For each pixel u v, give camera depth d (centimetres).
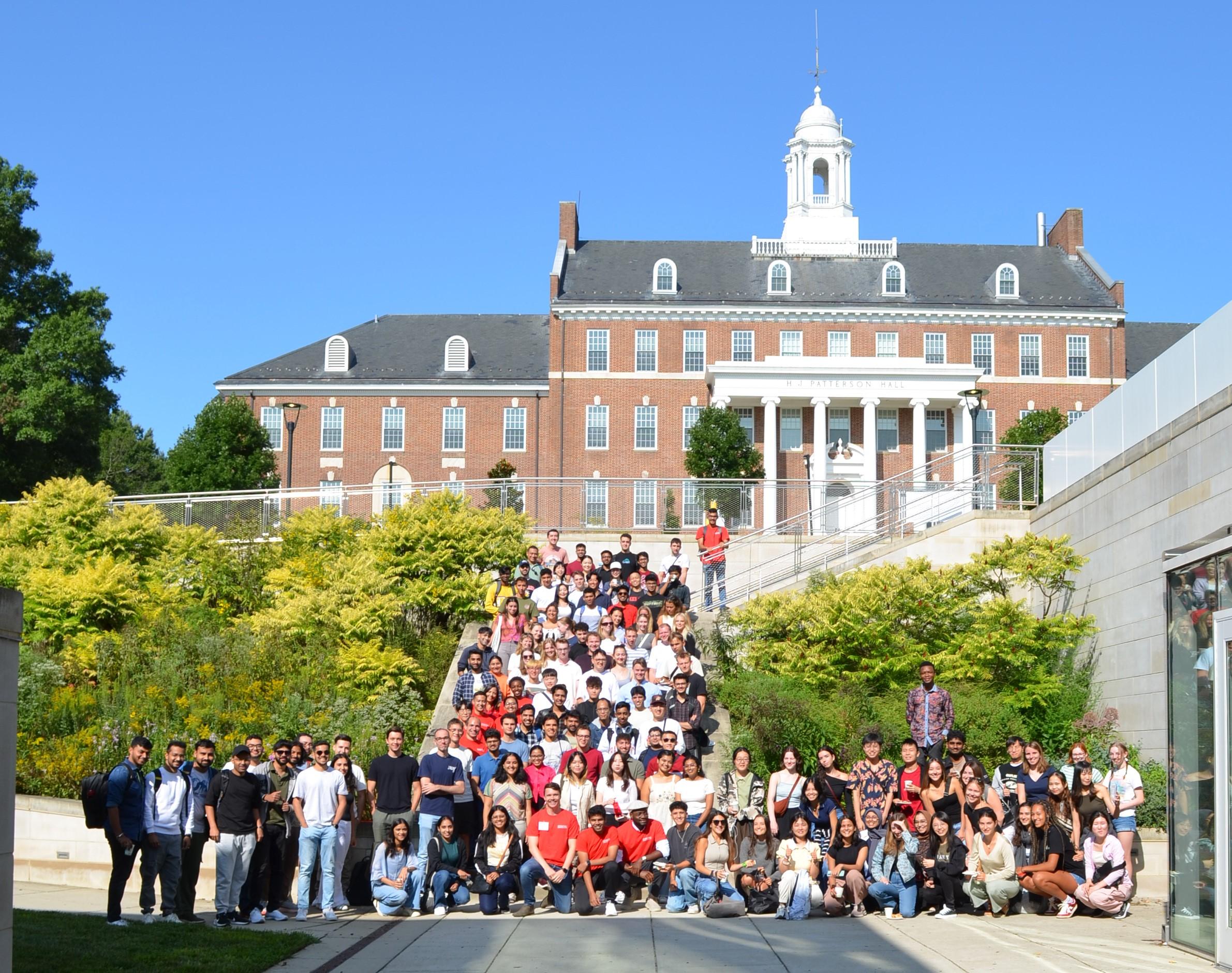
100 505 3219
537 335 7100
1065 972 1211
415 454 6594
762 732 2256
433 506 3152
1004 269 6719
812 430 6275
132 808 1480
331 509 3275
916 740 2059
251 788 1548
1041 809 1634
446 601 2959
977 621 2619
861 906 1612
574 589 2638
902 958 1291
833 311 6544
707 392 6512
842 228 7369
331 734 2286
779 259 6950
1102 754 2295
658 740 1809
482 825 1750
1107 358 6581
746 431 6194
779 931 1481
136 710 2327
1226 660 1270
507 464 5394
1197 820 1337
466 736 1920
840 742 2289
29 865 1903
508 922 1570
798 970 1232
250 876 1573
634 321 6575
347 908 1686
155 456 9412
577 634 2312
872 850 1633
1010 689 2530
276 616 2745
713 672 2686
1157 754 2247
